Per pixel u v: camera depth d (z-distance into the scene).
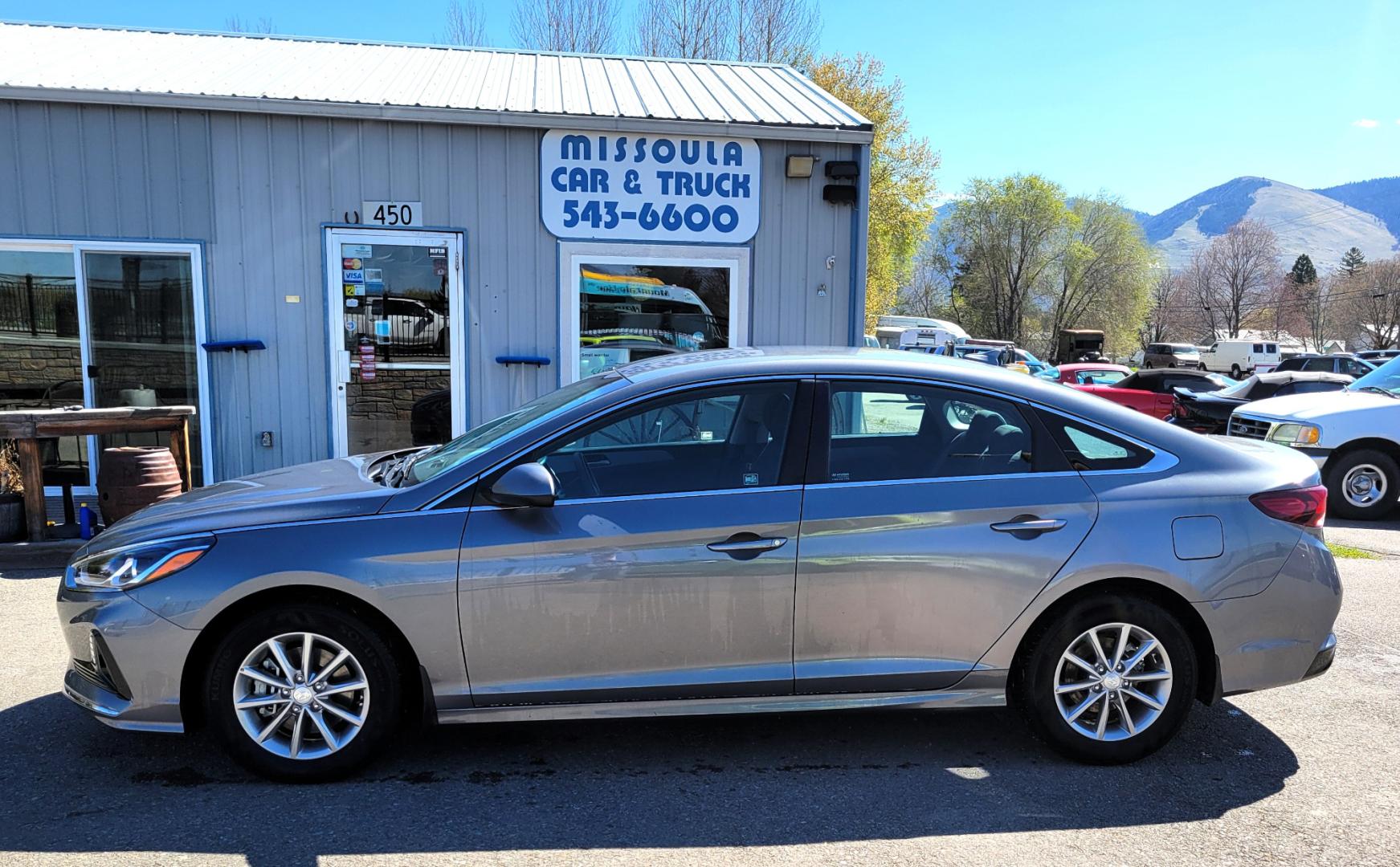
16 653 4.65
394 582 3.23
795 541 3.34
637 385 3.54
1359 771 3.57
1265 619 3.48
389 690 3.35
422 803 3.25
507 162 8.00
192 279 7.75
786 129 8.09
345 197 7.83
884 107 37.09
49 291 7.65
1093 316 72.88
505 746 3.73
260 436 7.97
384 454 4.55
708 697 3.41
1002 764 3.60
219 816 3.13
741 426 3.52
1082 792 3.38
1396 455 9.29
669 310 8.38
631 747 3.74
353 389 8.04
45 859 2.86
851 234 8.47
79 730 3.81
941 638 3.41
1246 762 3.64
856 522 3.36
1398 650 5.01
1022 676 3.51
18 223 7.46
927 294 87.44
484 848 2.96
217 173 7.64
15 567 6.15
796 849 2.97
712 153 8.21
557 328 8.24
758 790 3.38
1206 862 2.91
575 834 3.05
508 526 3.29
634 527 3.31
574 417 3.46
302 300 7.89
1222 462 3.60
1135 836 3.07
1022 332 75.00
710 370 3.58
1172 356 51.16
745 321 8.46
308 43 10.01
